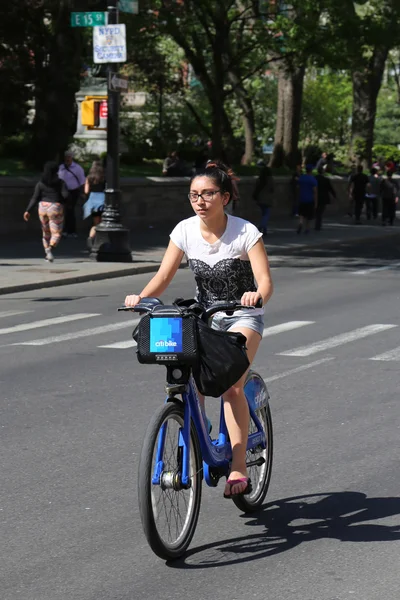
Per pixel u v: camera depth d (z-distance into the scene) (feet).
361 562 35.14
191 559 35.60
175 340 34.83
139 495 34.06
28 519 39.78
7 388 64.49
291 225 221.25
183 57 300.40
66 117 201.57
